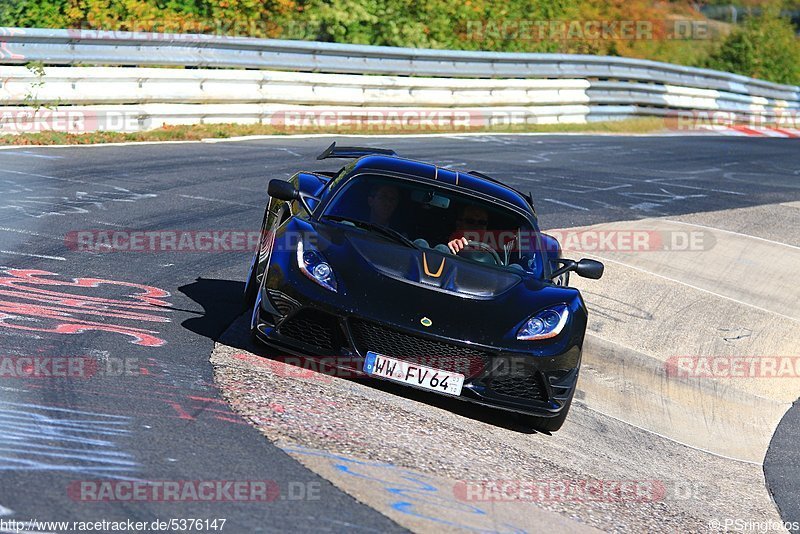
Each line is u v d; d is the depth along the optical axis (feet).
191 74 162.40
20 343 59.16
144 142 146.61
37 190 107.86
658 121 260.62
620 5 340.80
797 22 415.64
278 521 41.06
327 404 58.44
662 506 59.36
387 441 54.80
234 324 72.02
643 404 82.43
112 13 190.70
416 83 200.85
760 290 117.39
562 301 66.13
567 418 73.26
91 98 148.77
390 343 61.16
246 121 172.86
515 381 62.69
